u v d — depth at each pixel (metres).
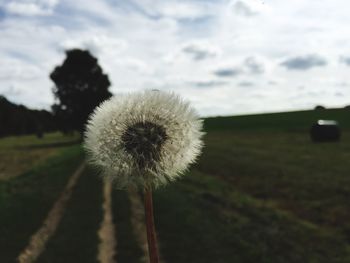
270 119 122.69
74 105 109.75
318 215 23.33
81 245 18.38
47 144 100.25
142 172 2.89
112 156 2.92
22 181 38.69
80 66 110.56
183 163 3.01
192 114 3.10
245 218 22.89
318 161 42.62
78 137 121.31
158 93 3.16
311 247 18.00
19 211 25.50
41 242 19.08
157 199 27.81
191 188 32.16
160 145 2.96
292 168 39.03
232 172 39.84
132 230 20.58
